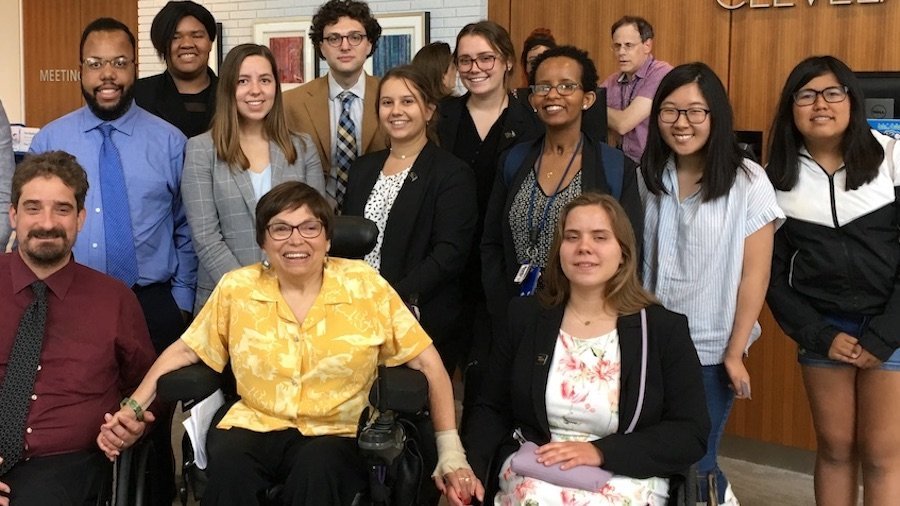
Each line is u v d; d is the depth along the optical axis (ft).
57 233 8.05
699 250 8.66
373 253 10.35
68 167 8.20
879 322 8.63
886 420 8.80
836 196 8.77
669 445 7.37
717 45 14.44
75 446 8.14
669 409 7.63
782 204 9.06
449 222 10.17
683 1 14.75
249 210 10.02
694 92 8.43
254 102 9.96
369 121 11.64
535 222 9.57
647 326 7.72
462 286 11.02
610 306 7.92
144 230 10.09
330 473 7.36
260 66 9.96
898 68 12.83
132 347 8.53
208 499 7.50
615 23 14.62
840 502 9.39
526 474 7.38
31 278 8.23
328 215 8.01
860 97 8.59
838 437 9.24
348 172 11.25
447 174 10.27
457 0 17.61
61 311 8.27
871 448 8.96
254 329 8.00
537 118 11.20
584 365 7.79
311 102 11.75
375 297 8.13
